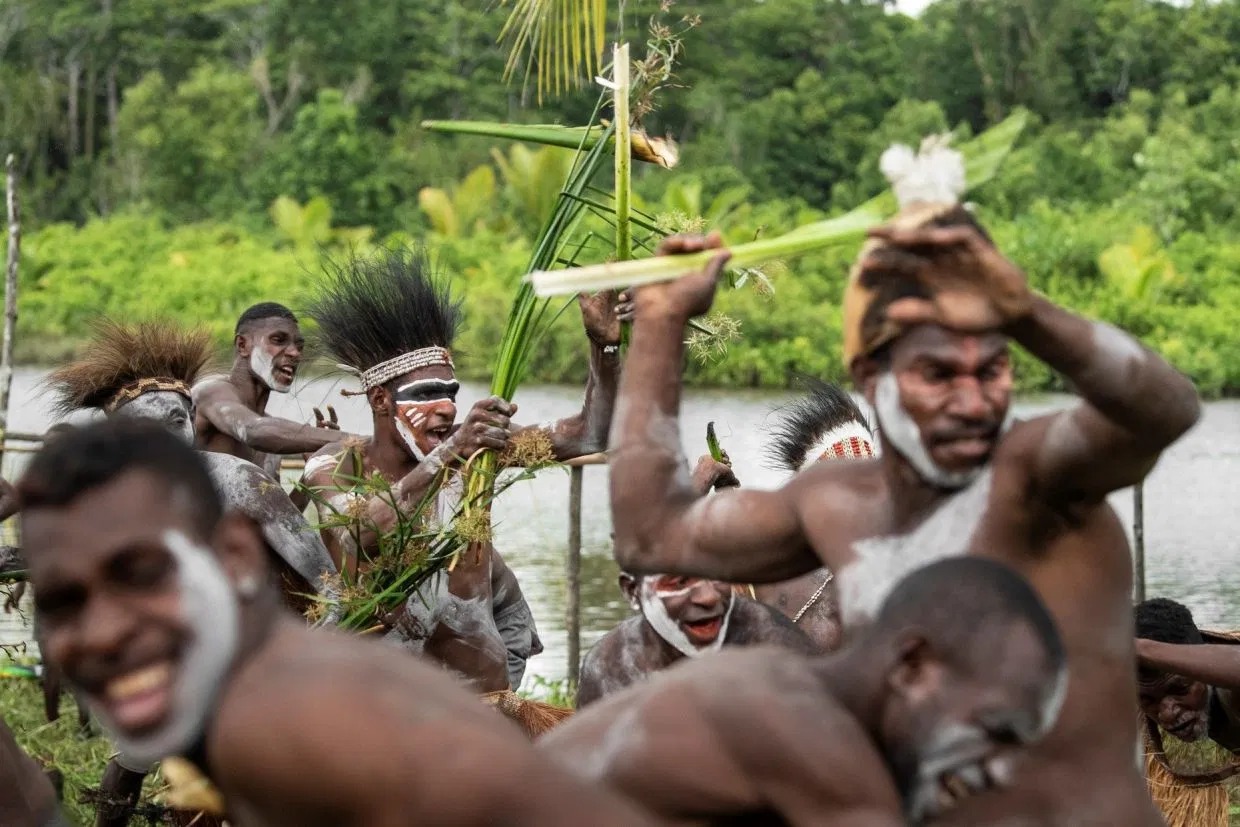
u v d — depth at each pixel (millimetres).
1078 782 2871
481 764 2059
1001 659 2486
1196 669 4293
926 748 2518
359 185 40625
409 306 5598
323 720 2062
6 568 5410
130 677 2129
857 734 2527
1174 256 31734
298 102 46344
